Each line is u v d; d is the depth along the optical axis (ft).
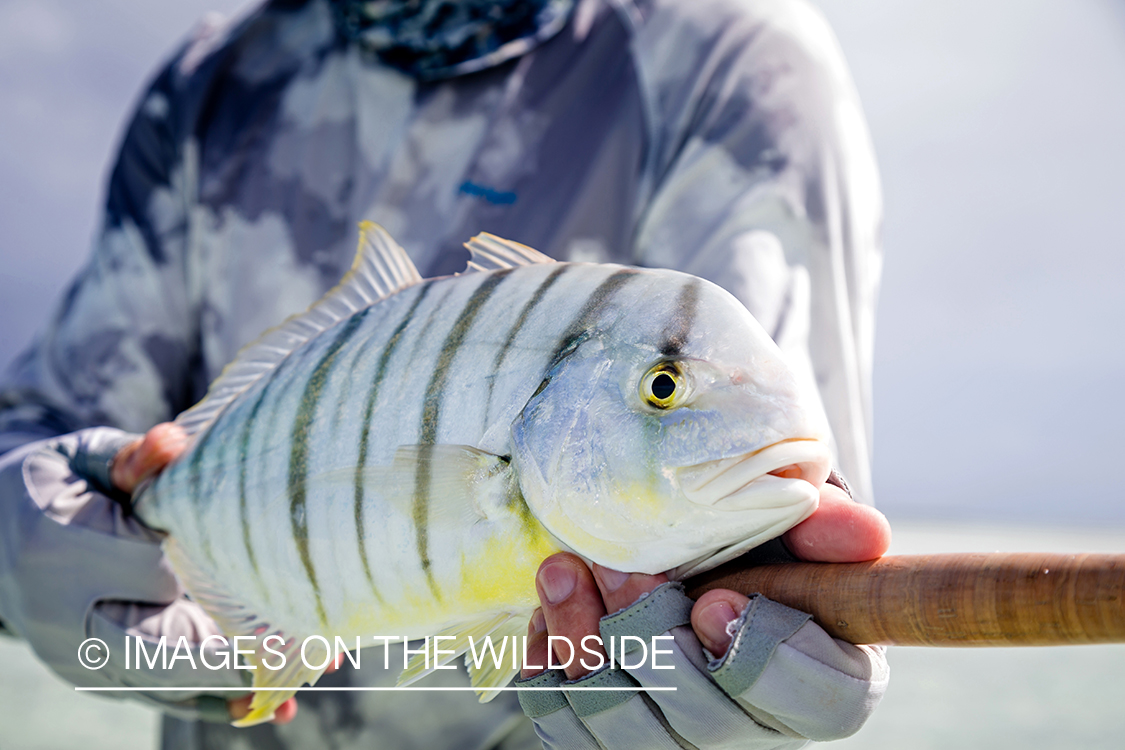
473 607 2.71
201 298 5.06
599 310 2.61
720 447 2.37
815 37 4.55
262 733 4.35
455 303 2.84
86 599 3.67
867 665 2.38
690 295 2.56
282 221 4.90
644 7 4.67
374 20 4.96
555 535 2.51
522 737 4.18
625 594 2.49
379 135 4.88
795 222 3.98
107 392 4.87
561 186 4.45
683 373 2.43
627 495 2.43
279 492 2.97
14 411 4.84
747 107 4.20
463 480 2.62
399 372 2.82
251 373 3.46
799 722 2.36
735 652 2.29
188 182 5.25
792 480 2.33
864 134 4.59
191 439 3.36
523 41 4.75
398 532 2.71
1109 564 1.88
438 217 4.64
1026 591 1.96
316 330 3.33
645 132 4.45
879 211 4.59
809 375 3.57
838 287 3.99
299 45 5.36
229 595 3.18
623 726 2.52
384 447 2.76
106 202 5.52
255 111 5.21
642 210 4.36
